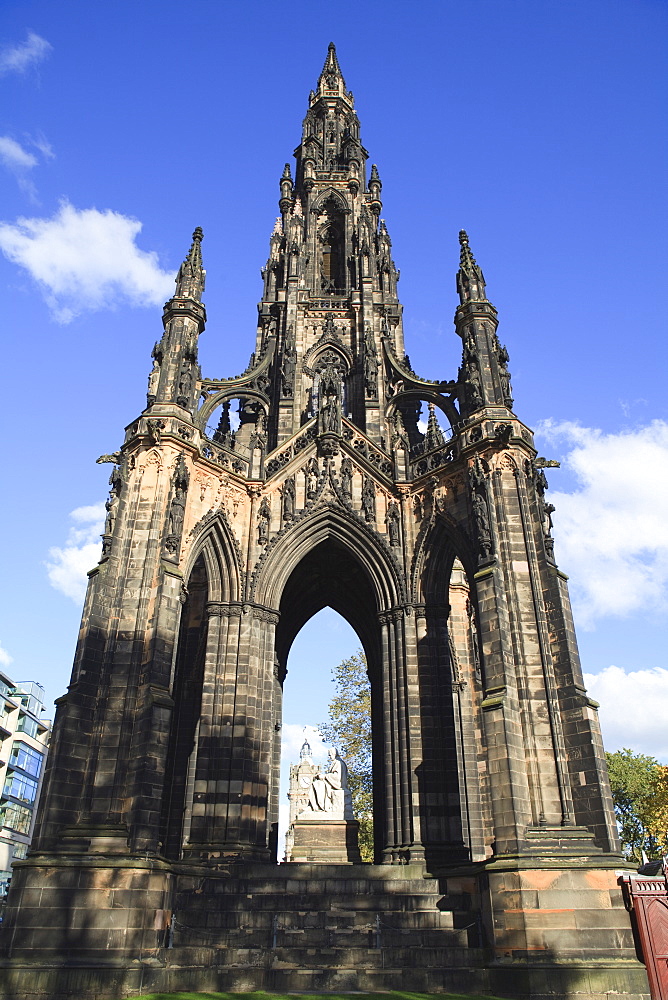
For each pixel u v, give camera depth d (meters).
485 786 50.62
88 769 34.44
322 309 65.19
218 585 46.09
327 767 52.06
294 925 33.12
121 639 37.38
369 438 52.38
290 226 68.00
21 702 132.62
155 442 41.84
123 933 29.64
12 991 27.75
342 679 87.56
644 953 28.55
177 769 48.12
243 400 57.03
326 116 81.62
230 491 47.66
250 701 43.06
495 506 41.00
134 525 40.09
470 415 44.91
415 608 45.59
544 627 37.56
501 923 30.48
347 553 51.12
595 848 31.86
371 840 80.44
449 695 43.41
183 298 47.81
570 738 35.16
